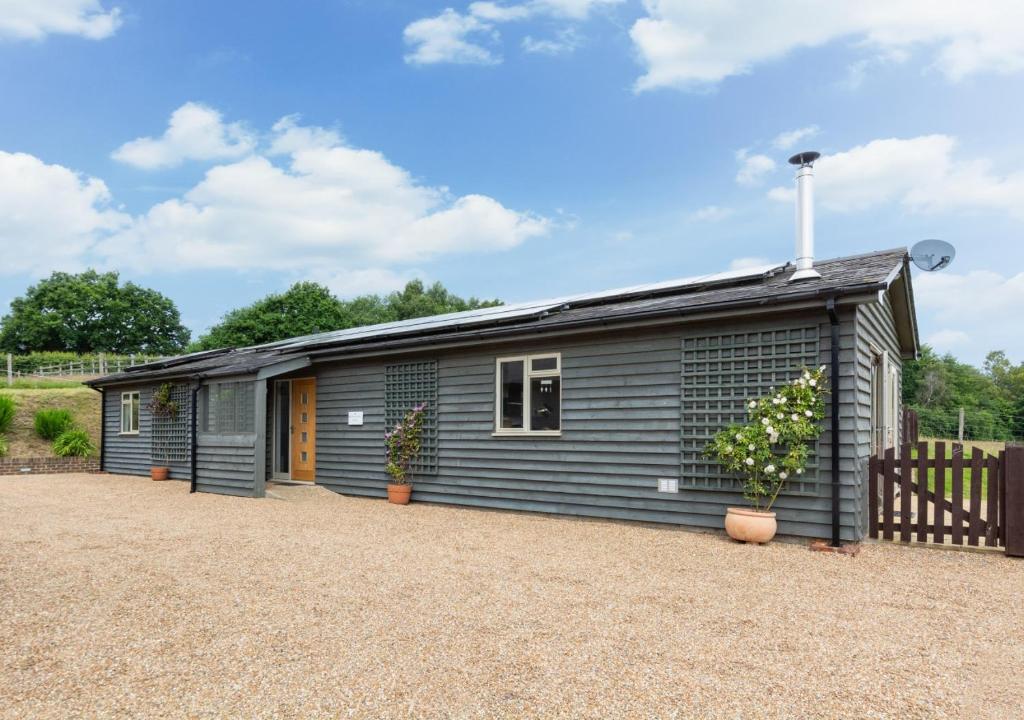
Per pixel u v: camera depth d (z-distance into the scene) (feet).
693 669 12.21
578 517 30.91
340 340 43.34
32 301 185.06
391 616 15.58
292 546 24.44
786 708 10.59
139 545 24.73
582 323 29.19
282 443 46.88
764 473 25.05
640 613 15.78
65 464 63.31
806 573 20.02
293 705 10.78
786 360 25.20
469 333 33.78
